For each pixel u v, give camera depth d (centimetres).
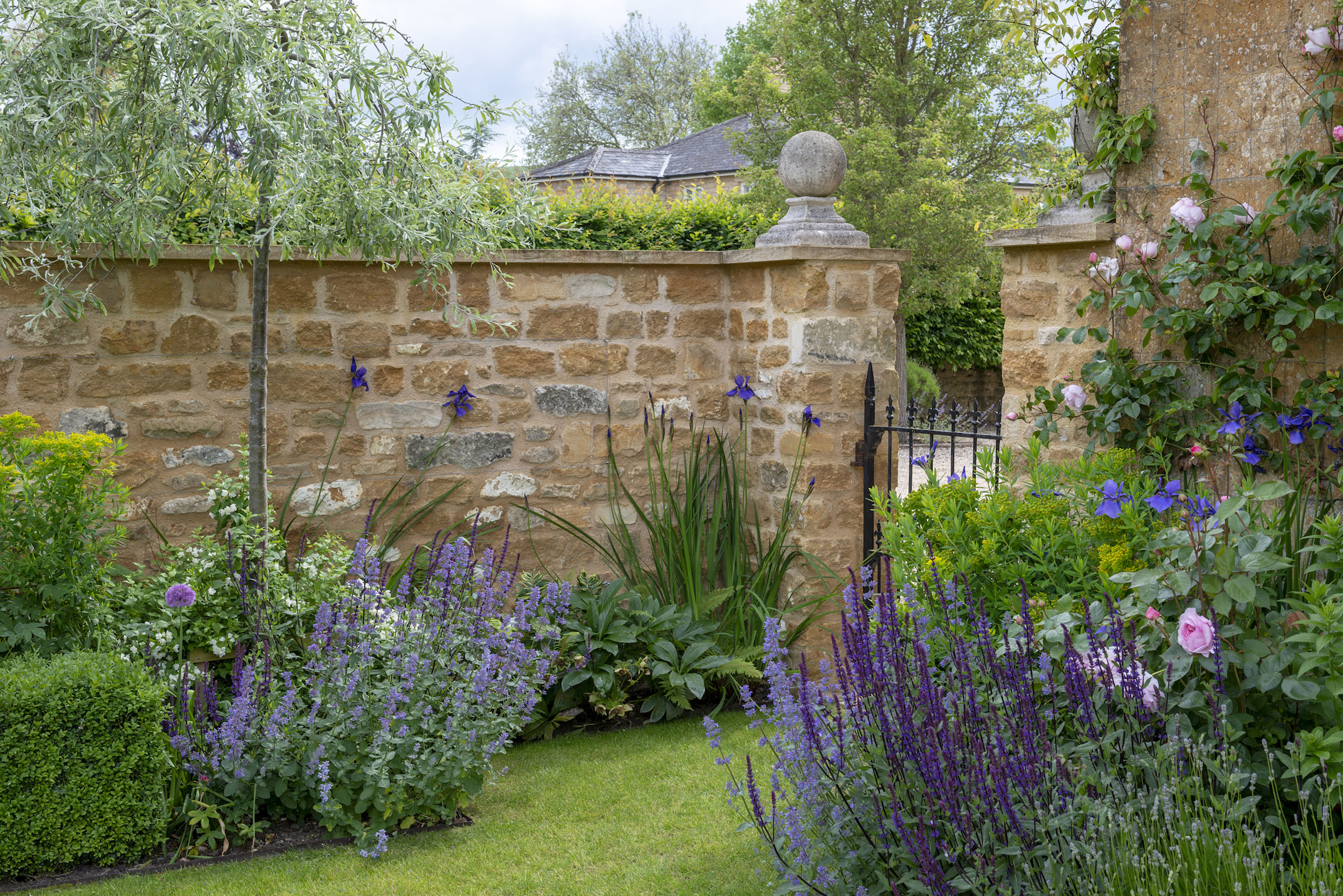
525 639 432
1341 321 338
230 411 459
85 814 304
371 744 340
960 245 1438
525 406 511
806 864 250
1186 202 369
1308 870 206
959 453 1191
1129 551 300
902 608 310
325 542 439
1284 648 247
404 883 302
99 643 336
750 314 528
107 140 330
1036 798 227
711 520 523
